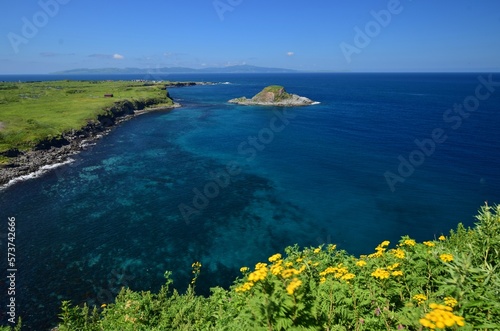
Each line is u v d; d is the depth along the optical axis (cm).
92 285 1808
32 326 1515
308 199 2941
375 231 2380
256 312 463
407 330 489
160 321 926
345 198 2944
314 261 902
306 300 505
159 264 2006
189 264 2012
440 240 925
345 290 601
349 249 2175
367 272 643
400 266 652
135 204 2831
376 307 581
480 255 641
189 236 2323
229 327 630
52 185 3281
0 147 3909
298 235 2345
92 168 3831
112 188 3200
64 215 2623
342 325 535
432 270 624
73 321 1011
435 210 2658
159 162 4084
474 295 488
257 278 475
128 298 1077
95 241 2247
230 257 2086
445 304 473
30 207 2770
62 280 1844
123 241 2252
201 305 950
